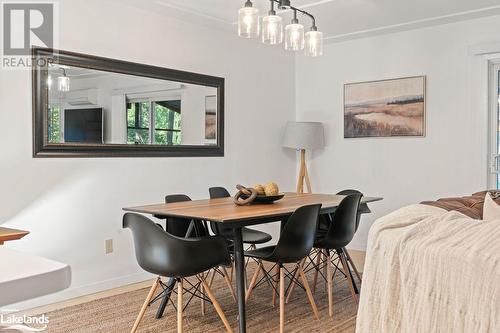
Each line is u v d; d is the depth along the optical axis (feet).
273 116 18.35
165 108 14.37
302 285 12.19
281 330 9.32
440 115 15.60
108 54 12.76
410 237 5.41
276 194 10.71
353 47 17.61
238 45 16.79
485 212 7.73
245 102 17.11
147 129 13.88
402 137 16.42
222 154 16.24
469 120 15.03
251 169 17.42
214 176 15.99
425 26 15.72
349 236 10.87
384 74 16.84
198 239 8.23
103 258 12.78
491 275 4.55
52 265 3.31
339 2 13.20
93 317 10.46
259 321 10.24
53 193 11.69
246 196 10.71
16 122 10.97
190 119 15.10
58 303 11.53
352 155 17.74
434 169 15.76
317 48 11.12
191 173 15.21
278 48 18.38
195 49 15.23
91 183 12.50
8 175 10.85
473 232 5.32
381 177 16.97
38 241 11.39
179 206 10.00
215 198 12.19
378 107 16.99
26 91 11.15
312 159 18.92
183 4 13.29
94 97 12.52
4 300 2.90
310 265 15.34
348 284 12.41
